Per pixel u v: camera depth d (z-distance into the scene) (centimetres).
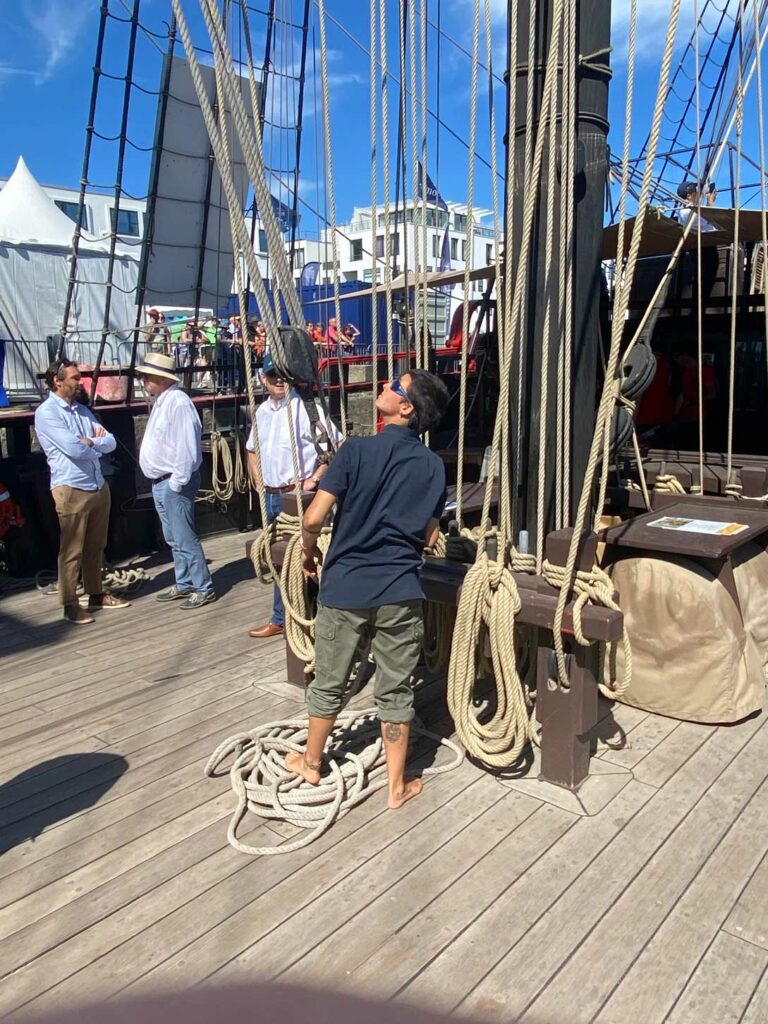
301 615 347
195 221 695
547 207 274
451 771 295
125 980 200
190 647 447
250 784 284
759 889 228
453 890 230
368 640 295
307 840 253
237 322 880
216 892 233
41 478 595
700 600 318
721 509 368
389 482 252
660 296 307
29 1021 188
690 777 287
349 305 1638
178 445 500
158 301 704
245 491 743
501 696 282
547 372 274
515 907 222
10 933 219
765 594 380
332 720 274
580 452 311
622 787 281
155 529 673
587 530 277
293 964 204
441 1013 187
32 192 1642
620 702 344
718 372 783
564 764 279
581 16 277
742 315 752
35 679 408
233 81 247
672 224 664
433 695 364
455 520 343
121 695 382
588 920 217
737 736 316
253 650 439
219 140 256
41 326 1553
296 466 303
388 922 218
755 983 195
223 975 201
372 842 254
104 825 270
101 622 499
